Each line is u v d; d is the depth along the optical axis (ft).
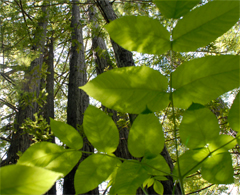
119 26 1.51
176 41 1.55
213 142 1.88
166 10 1.51
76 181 1.76
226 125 8.96
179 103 1.69
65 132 1.89
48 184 1.00
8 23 11.69
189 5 1.48
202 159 1.90
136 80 1.61
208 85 1.59
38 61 13.55
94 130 1.88
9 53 10.21
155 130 1.82
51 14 15.98
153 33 1.54
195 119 1.87
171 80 1.63
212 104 10.06
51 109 14.89
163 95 1.65
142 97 1.64
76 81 14.64
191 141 1.90
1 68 9.86
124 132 11.40
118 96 1.61
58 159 1.78
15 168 0.99
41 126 7.50
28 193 0.99
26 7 14.37
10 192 0.97
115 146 1.88
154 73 1.61
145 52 1.58
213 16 1.47
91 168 1.81
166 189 5.46
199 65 1.58
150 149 1.83
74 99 13.41
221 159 1.88
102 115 1.88
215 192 12.67
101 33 15.65
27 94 9.57
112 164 1.86
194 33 1.52
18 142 9.73
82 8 26.86
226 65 1.54
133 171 1.86
